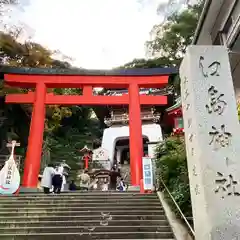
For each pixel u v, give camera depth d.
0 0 23.48
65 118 32.44
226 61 5.03
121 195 10.02
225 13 7.13
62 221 7.22
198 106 4.72
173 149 10.00
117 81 14.59
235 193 4.21
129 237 6.38
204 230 4.15
